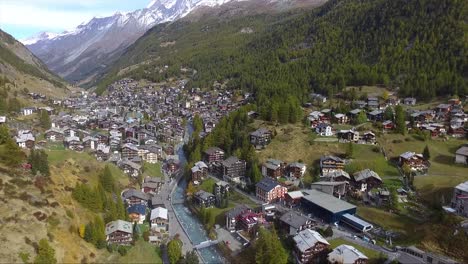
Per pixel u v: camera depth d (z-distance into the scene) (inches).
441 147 6535.4
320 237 4266.7
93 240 4439.0
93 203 5054.1
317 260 4141.2
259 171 6259.8
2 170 4677.7
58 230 4281.5
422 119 7509.8
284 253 4092.0
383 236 4544.8
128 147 7657.5
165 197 6402.6
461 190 4682.6
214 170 7086.6
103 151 7180.1
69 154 6540.4
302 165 6279.5
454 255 3961.6
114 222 4810.5
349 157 6437.0
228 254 4623.5
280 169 6333.7
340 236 4594.0
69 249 4151.1
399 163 6195.9
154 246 4835.1
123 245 4601.4
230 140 7608.3
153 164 7805.1
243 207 5300.2
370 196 5388.8
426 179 5556.1
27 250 3831.2
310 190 5684.1
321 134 7253.9
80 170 6003.9
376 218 4904.0
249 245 4675.2
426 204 5032.0
